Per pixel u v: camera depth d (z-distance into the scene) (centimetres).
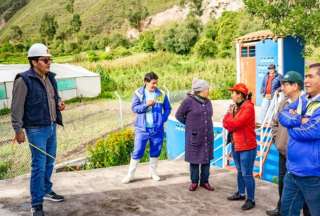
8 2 19138
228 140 593
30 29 14612
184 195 638
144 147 705
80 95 3541
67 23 13688
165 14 12050
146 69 5172
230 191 659
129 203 602
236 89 551
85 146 1507
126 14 12825
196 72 4694
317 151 364
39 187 518
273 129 512
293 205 395
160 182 712
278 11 1488
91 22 12950
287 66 1588
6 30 16562
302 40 1600
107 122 2052
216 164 988
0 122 2317
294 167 376
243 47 1795
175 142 1111
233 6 10544
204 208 581
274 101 928
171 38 7212
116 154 1159
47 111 518
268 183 718
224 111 1584
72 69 3762
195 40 7025
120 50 7850
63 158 1324
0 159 1259
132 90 4025
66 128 1916
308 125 359
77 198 623
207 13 10962
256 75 1700
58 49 10388
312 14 1395
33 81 504
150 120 695
